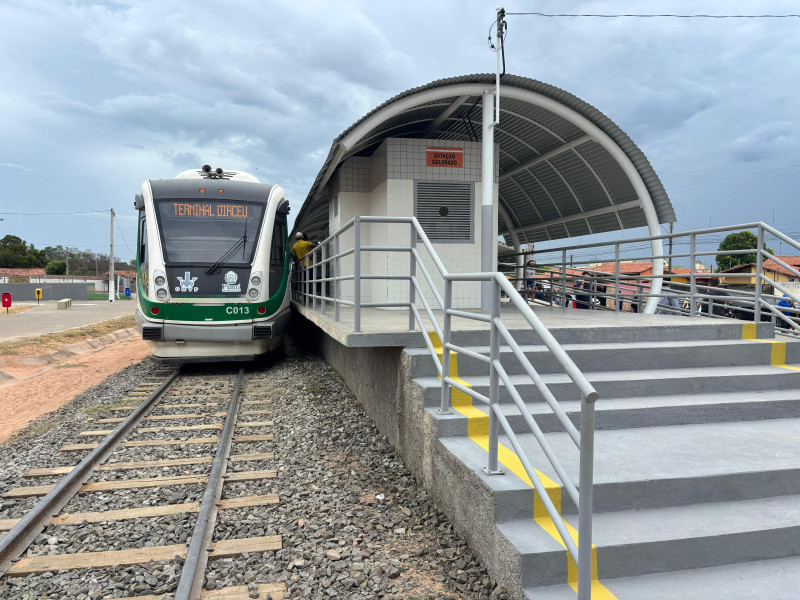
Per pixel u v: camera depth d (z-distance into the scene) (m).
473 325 6.46
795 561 3.18
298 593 3.31
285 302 11.62
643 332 5.78
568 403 4.71
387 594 3.27
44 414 8.55
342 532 4.08
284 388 9.30
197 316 10.41
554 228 16.02
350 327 6.01
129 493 4.88
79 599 3.29
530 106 10.70
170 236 10.61
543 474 3.55
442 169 11.06
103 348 18.86
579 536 2.52
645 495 3.44
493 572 3.27
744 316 12.59
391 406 5.87
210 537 3.95
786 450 3.99
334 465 5.52
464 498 3.73
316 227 20.17
